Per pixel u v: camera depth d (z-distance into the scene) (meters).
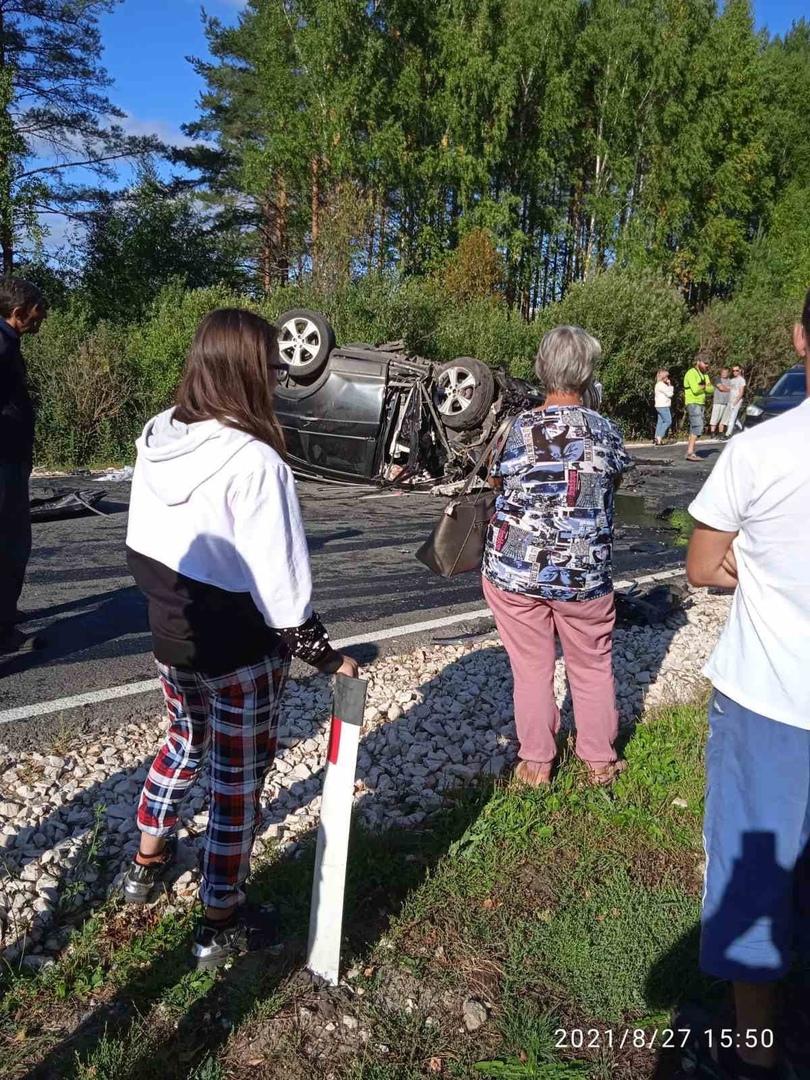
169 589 2.25
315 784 3.51
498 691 4.58
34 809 3.21
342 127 28.06
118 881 2.82
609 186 35.16
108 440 12.75
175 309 15.45
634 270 24.14
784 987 2.44
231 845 2.40
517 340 20.39
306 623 2.22
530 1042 2.29
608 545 3.34
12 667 4.80
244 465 2.12
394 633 5.62
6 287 4.34
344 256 19.14
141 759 3.70
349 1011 2.37
